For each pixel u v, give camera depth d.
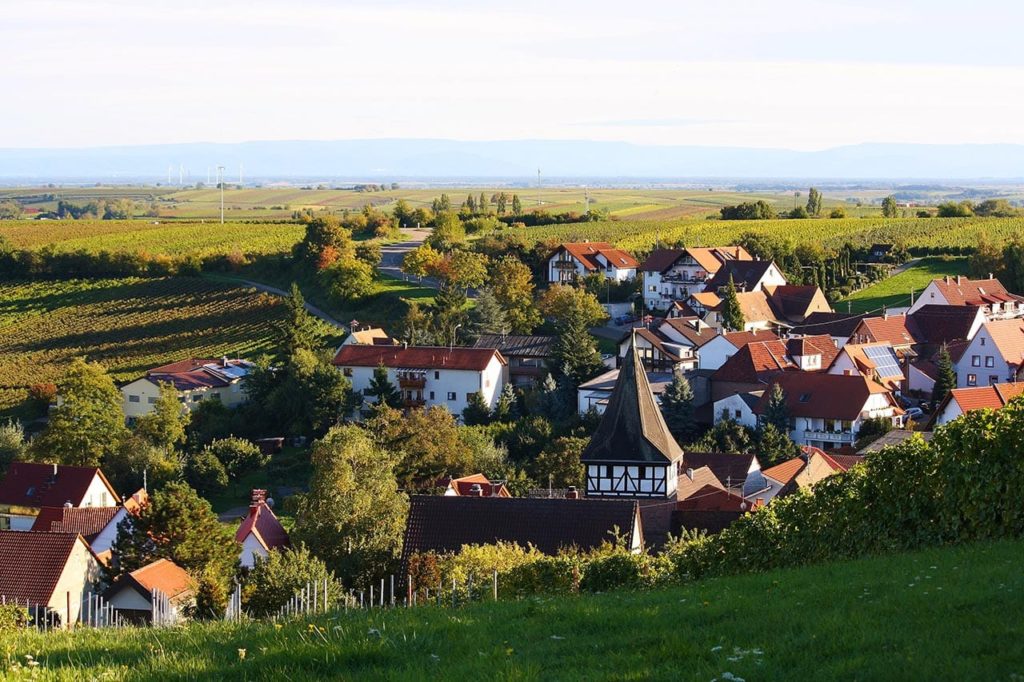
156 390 177.88
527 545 69.88
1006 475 40.53
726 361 156.50
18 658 26.88
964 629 24.92
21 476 121.88
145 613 66.69
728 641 25.64
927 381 151.75
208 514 79.00
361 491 87.94
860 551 44.09
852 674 22.59
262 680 24.41
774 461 124.19
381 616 30.70
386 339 188.25
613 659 24.78
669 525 81.25
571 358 158.38
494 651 25.64
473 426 148.50
